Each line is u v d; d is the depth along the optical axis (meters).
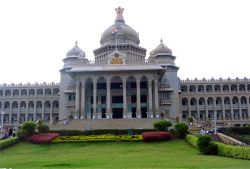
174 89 88.62
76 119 66.69
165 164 26.84
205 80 106.56
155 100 73.12
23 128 49.00
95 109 72.25
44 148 42.69
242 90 107.44
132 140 45.94
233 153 30.97
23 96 107.25
